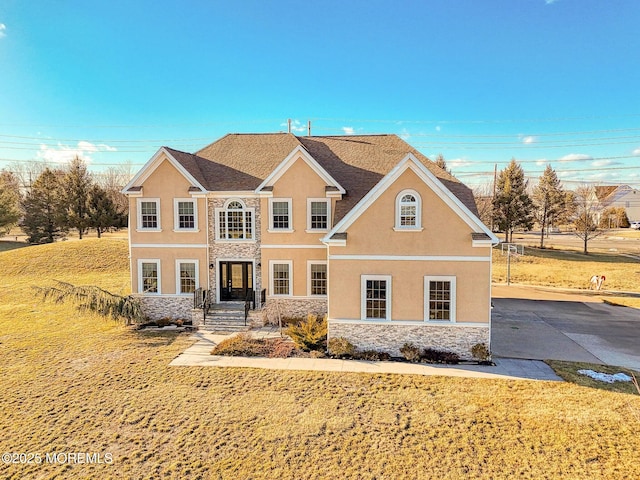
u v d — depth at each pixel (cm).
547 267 4019
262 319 2028
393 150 2333
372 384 1345
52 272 3581
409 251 1577
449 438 1021
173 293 2203
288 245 2109
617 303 2622
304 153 2059
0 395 1277
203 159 2386
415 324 1585
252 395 1270
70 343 1808
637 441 1002
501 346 1748
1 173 7312
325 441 1012
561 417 1119
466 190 1944
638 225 8381
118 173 10444
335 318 1631
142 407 1195
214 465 923
